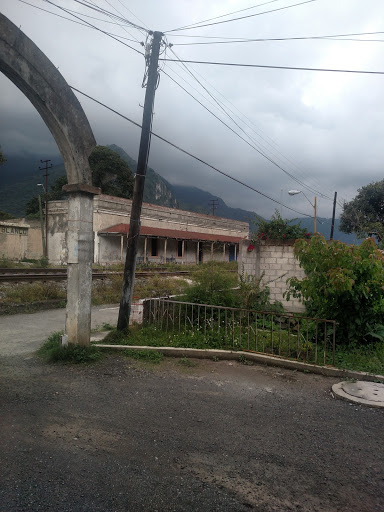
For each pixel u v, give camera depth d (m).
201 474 3.17
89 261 6.80
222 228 50.09
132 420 4.18
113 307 13.38
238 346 7.31
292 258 11.23
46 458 3.29
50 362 6.34
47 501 2.70
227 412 4.55
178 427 4.06
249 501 2.84
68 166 6.49
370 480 3.20
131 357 6.75
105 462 3.28
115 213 33.97
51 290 13.63
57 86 6.02
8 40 5.28
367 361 6.57
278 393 5.32
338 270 7.07
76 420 4.11
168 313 8.53
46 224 35.22
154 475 3.12
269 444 3.78
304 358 6.71
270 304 10.74
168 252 40.38
